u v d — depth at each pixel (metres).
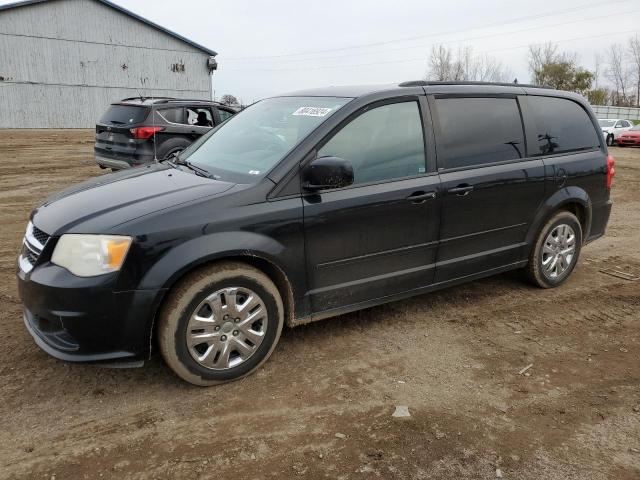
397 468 2.56
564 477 2.54
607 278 5.30
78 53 33.28
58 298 2.84
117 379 3.28
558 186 4.70
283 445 2.72
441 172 3.96
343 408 3.04
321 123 3.53
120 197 3.25
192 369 3.10
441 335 3.98
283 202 3.28
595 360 3.66
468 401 3.14
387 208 3.66
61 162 14.13
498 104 4.41
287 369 3.45
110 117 10.09
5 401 3.03
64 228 2.96
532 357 3.69
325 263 3.49
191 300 3.02
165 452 2.65
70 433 2.77
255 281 3.22
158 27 36.00
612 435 2.86
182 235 2.97
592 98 57.75
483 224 4.25
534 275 4.80
